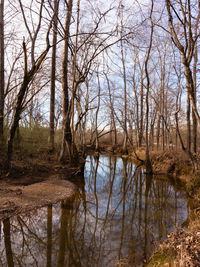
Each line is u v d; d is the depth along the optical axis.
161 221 5.33
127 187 9.30
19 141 10.01
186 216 5.63
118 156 21.95
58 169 9.58
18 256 3.68
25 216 5.12
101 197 7.43
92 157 20.70
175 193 8.17
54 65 12.79
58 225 4.87
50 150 11.56
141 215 5.78
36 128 11.20
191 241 2.77
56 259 3.64
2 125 8.63
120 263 3.46
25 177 7.99
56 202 6.29
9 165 7.73
